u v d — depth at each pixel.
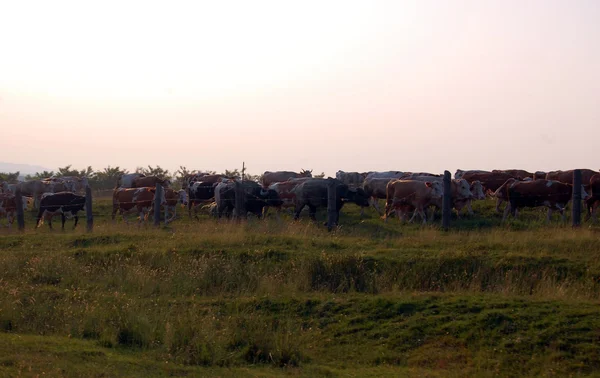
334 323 11.42
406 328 10.90
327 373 9.01
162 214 29.00
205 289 13.76
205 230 19.14
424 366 9.59
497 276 13.87
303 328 11.39
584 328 10.20
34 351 8.95
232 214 25.86
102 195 42.47
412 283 13.89
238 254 15.48
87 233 19.36
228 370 8.88
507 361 9.48
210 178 35.06
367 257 14.76
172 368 8.74
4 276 14.31
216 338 9.98
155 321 10.77
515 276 13.80
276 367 9.32
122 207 25.67
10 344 9.26
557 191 21.86
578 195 18.33
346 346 10.52
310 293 13.16
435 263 14.37
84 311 11.35
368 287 13.62
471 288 13.30
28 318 11.15
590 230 17.38
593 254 14.73
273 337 10.09
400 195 23.80
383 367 9.45
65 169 53.09
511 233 17.31
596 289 13.10
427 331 10.72
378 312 11.60
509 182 24.72
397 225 22.62
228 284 13.89
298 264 14.55
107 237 18.47
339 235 18.72
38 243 18.17
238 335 10.20
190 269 14.45
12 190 34.16
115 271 14.47
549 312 10.91
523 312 10.93
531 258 14.43
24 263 15.20
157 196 21.77
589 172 27.88
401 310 11.60
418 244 16.42
